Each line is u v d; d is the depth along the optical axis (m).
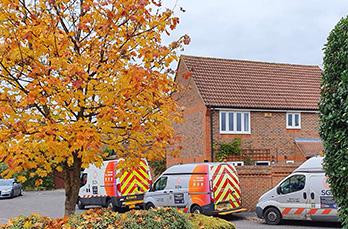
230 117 28.05
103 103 6.91
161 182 20.27
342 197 6.46
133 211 8.04
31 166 6.70
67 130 6.67
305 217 16.75
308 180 16.77
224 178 18.73
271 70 32.12
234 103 28.08
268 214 17.55
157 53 7.02
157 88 6.86
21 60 6.70
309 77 32.47
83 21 7.02
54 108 6.95
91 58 6.79
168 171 20.14
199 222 8.59
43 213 23.88
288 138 29.34
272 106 28.95
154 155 7.35
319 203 16.44
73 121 7.01
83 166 7.07
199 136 27.98
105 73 6.92
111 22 6.95
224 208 18.36
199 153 27.89
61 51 6.78
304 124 29.92
